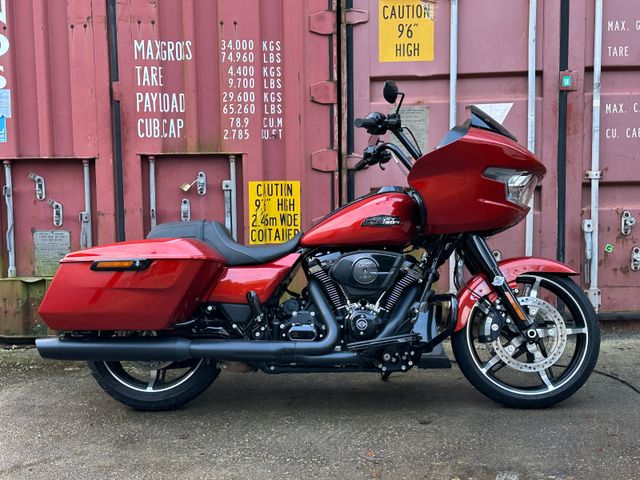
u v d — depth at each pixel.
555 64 4.00
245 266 2.96
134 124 4.02
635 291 4.16
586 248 4.07
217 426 2.91
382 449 2.63
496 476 2.38
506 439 2.69
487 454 2.56
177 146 4.05
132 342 2.83
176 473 2.46
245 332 2.93
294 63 4.00
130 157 4.04
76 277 2.75
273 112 4.05
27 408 3.18
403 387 3.41
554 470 2.42
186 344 2.82
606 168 4.09
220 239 3.00
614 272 4.16
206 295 2.90
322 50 4.00
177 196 4.11
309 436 2.78
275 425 2.91
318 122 4.05
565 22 3.98
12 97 4.02
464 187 2.76
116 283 2.73
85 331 2.90
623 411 2.99
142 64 3.99
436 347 3.04
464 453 2.57
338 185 4.09
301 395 3.31
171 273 2.72
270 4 3.99
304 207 4.09
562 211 4.09
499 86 4.06
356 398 3.25
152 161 4.05
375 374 3.64
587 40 4.00
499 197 2.78
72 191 4.13
